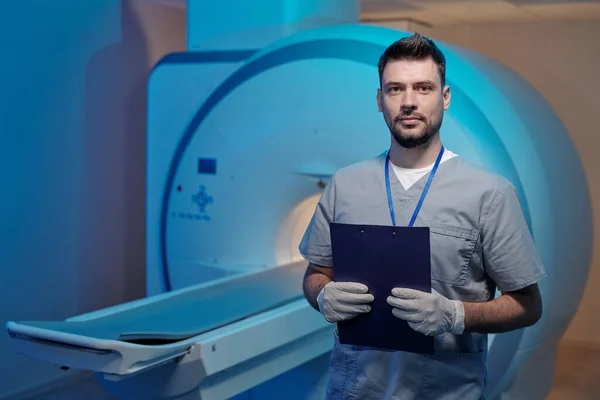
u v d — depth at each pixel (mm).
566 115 3812
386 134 2453
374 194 1527
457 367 1494
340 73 2533
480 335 1533
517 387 2885
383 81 1446
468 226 1449
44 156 3186
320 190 2615
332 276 1664
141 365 1594
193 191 2934
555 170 2588
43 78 3158
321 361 2371
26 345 1727
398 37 2441
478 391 1509
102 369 1592
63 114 3270
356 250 1417
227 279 2436
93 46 3410
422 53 1414
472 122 2316
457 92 2350
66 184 3307
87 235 3436
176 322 1885
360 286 1419
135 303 2104
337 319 1440
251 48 2869
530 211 2311
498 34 3963
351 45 2520
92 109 3424
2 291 3016
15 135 3043
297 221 2760
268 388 2500
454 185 1470
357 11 3018
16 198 3061
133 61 3646
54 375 3207
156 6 3771
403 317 1368
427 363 1492
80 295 3412
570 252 2643
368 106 2480
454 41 4074
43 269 3211
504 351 2355
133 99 3658
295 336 2039
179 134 2973
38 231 3176
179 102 2961
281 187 2705
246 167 2785
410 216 1480
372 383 1538
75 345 1624
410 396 1500
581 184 2877
